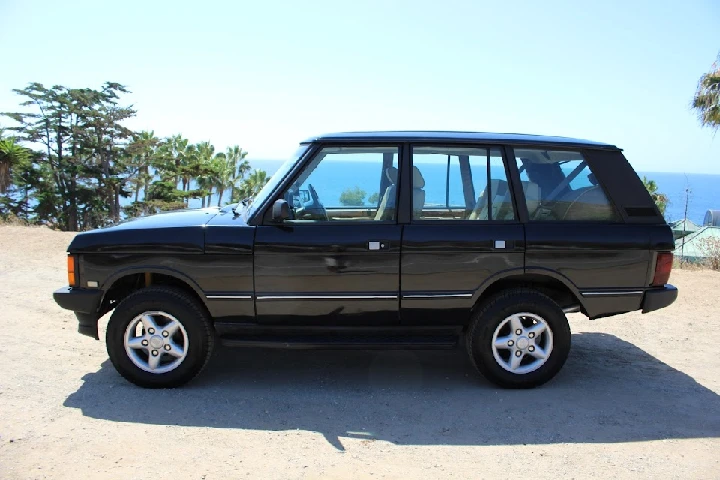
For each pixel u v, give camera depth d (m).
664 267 4.60
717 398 4.47
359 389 4.59
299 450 3.55
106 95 66.56
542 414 4.13
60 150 64.69
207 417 4.00
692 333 6.22
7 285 7.93
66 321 6.31
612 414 4.14
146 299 4.40
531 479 3.25
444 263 4.43
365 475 3.26
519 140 4.62
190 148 81.56
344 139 4.54
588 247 4.48
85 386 4.52
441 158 4.55
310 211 4.51
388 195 4.53
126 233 4.45
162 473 3.23
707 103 15.36
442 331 4.59
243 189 78.56
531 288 4.61
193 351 4.46
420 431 3.85
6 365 4.92
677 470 3.38
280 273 4.39
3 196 58.09
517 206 4.53
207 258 4.39
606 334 6.22
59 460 3.35
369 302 4.45
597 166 4.66
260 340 4.48
